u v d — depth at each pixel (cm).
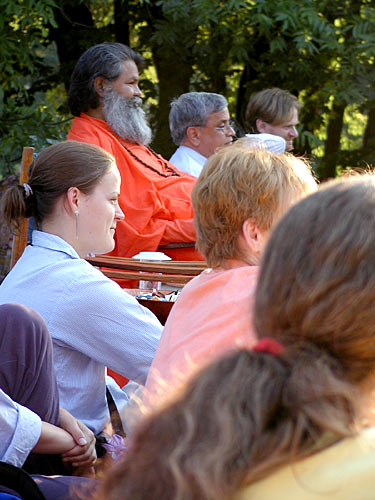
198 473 131
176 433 138
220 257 272
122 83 659
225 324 246
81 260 358
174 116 750
